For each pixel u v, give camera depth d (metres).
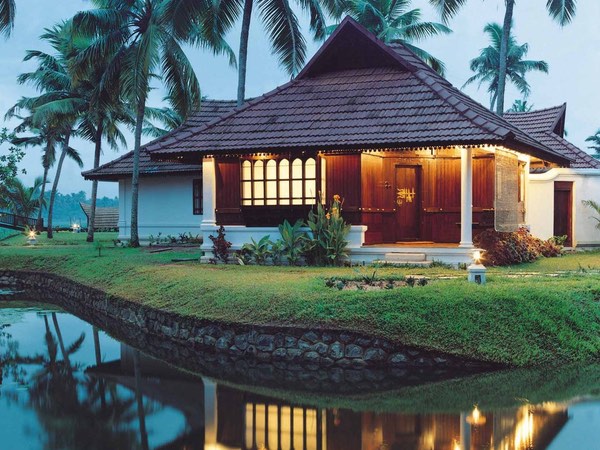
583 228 22.83
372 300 11.09
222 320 11.83
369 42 19.12
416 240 19.14
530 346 10.63
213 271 15.73
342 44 19.47
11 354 12.82
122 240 28.64
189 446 7.65
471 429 7.88
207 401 9.49
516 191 18.83
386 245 17.30
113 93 25.80
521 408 8.62
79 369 11.62
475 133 15.12
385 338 10.55
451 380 9.91
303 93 18.92
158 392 10.03
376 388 9.67
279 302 11.69
